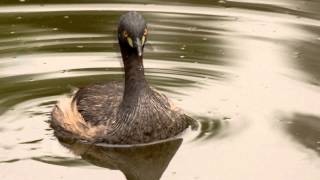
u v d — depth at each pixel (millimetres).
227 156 12859
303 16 18422
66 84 15445
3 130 13789
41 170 12477
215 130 13750
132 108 13227
